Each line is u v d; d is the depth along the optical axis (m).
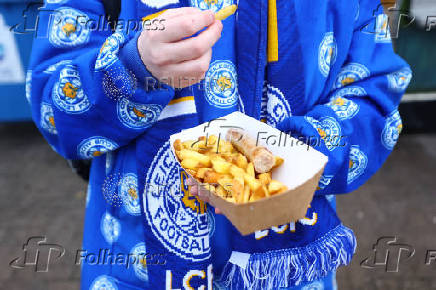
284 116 1.03
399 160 4.02
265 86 1.04
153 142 0.98
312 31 0.99
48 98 0.97
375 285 2.53
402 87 1.11
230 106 1.00
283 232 1.04
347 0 1.03
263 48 0.97
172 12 0.79
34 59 0.99
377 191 3.54
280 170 0.85
